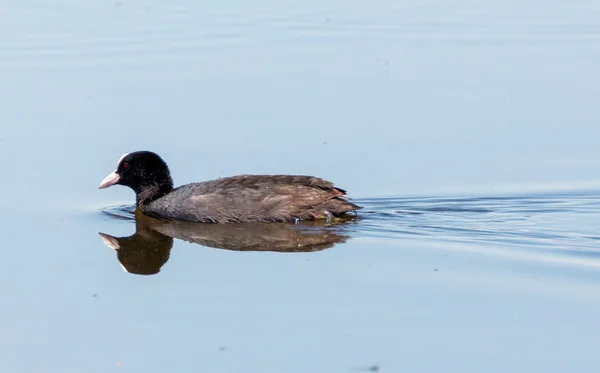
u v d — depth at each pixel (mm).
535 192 17016
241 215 16125
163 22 27469
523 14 28297
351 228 15781
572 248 14742
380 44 25688
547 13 28359
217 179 16812
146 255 15031
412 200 16922
